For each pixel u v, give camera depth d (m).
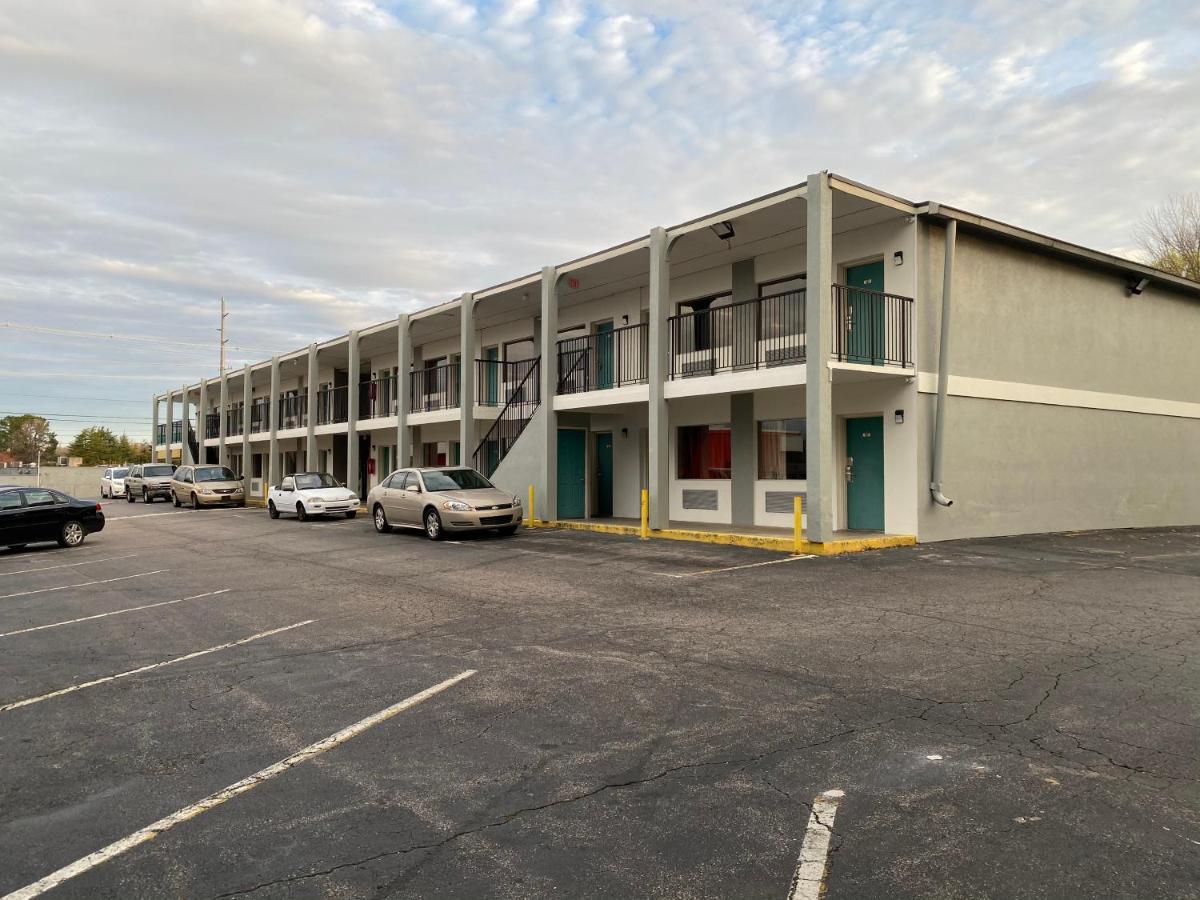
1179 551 12.38
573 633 7.39
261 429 36.97
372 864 3.25
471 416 21.28
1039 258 15.84
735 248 15.91
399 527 18.91
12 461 92.69
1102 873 3.03
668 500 17.06
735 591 9.30
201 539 18.09
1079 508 16.34
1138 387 17.88
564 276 18.48
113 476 44.28
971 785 3.86
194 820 3.71
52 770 4.39
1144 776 3.93
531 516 18.55
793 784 3.93
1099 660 6.03
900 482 13.77
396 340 27.86
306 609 8.98
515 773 4.17
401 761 4.38
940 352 13.71
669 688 5.59
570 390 20.84
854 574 10.27
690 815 3.62
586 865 3.19
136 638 7.76
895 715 4.91
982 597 8.58
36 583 11.91
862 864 3.14
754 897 2.93
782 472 15.98
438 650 6.89
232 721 5.17
